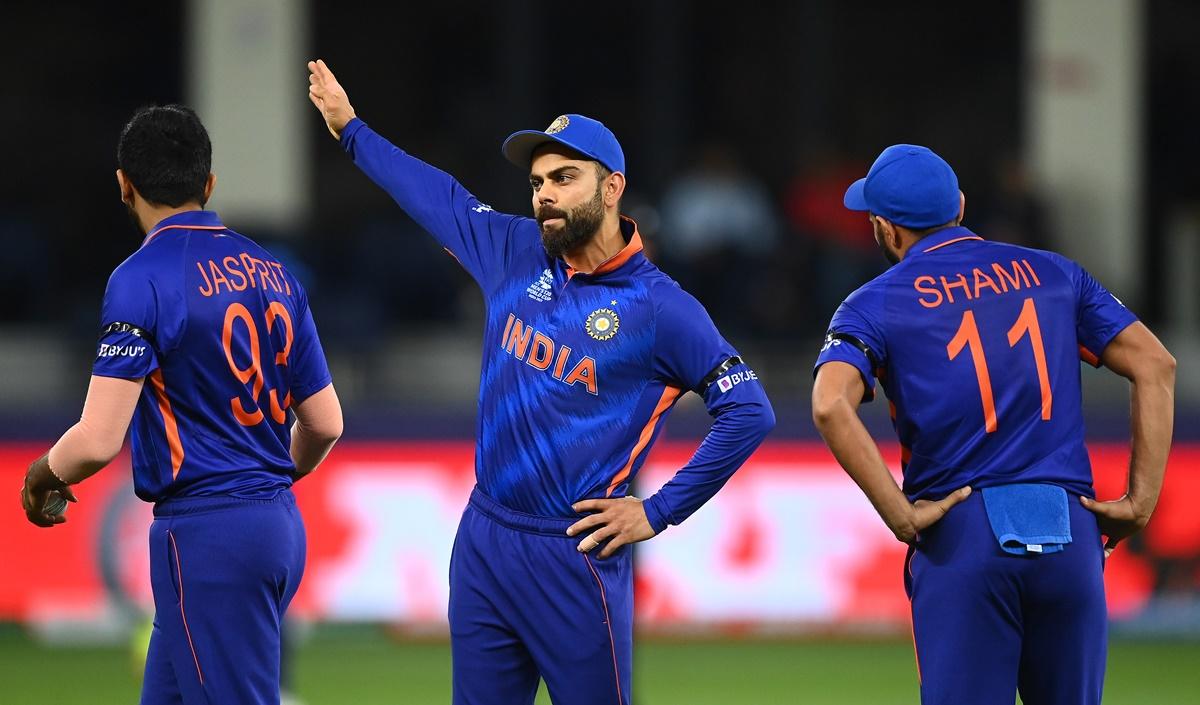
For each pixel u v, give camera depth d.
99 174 43.84
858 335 14.19
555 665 14.35
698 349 14.21
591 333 14.21
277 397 14.53
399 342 37.62
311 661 28.58
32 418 30.19
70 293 40.84
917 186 14.65
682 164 43.03
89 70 43.91
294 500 14.70
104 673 27.22
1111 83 40.19
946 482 14.16
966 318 14.20
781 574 30.47
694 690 26.22
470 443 30.42
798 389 36.47
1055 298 14.44
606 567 14.28
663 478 30.19
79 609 30.00
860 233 41.19
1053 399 14.19
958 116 44.22
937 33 44.03
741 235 40.12
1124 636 30.73
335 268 39.09
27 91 43.72
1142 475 14.43
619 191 14.47
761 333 37.12
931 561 14.13
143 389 13.93
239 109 39.25
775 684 26.70
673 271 38.25
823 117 43.56
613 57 42.81
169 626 14.01
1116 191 40.28
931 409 14.11
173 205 14.30
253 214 39.19
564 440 14.21
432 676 27.25
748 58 43.44
